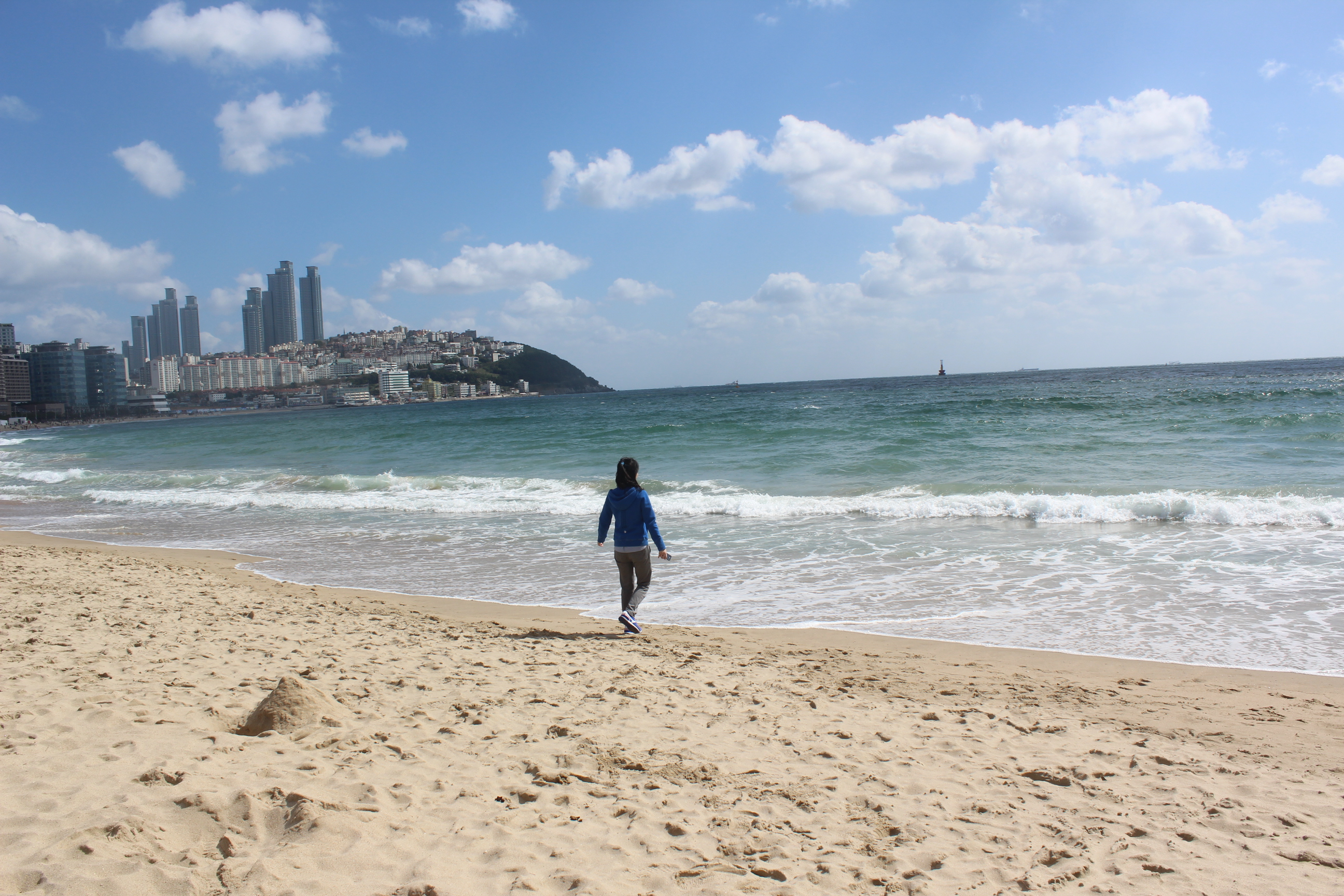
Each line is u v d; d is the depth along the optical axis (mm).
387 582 10234
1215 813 3566
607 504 7637
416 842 2945
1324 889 2896
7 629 6789
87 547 13531
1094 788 3840
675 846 3070
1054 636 6984
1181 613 7539
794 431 30469
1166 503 12234
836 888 2799
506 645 6691
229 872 2594
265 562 11844
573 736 4344
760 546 11477
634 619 7688
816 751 4266
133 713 4289
